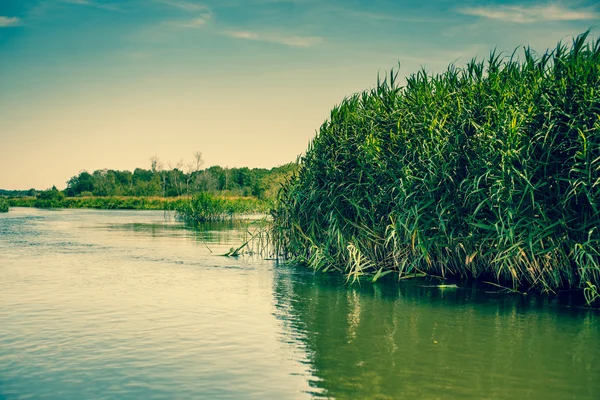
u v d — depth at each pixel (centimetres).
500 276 1173
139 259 1606
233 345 745
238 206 3756
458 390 585
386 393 577
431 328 827
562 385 598
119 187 9369
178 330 818
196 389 588
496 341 759
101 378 619
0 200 5653
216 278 1280
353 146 1359
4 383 604
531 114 1006
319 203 1389
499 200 1009
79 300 1024
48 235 2430
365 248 1317
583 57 1024
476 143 1096
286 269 1425
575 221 967
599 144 891
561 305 973
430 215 1148
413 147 1206
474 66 1193
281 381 611
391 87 1375
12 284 1188
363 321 873
